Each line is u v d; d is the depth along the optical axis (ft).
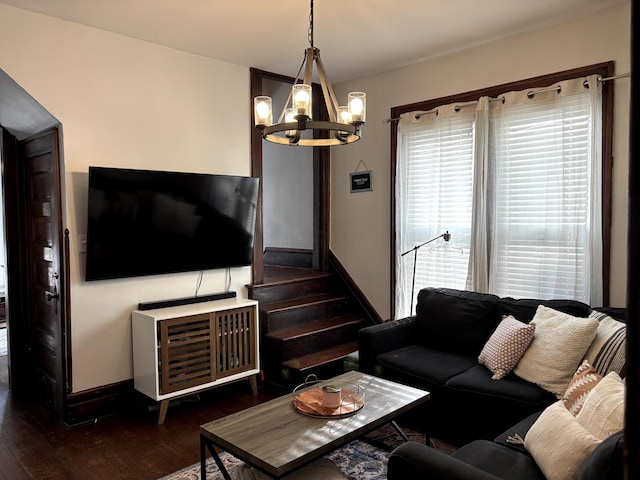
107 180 10.62
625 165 9.99
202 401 12.19
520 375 8.93
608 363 7.94
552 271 11.07
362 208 15.42
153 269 11.82
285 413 7.43
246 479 6.91
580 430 5.50
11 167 12.52
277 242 19.29
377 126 14.78
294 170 18.35
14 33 9.84
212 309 11.62
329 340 14.42
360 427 6.91
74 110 10.68
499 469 5.95
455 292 11.69
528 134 11.36
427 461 5.22
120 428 10.62
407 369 10.05
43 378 11.93
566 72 10.77
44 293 11.89
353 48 12.42
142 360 11.16
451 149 12.88
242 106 13.84
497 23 10.87
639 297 1.39
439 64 13.10
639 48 1.38
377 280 15.10
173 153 12.39
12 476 8.63
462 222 12.76
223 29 11.02
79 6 9.76
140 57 11.69
